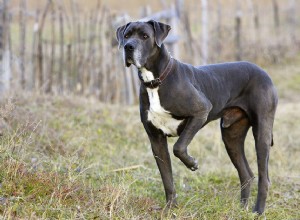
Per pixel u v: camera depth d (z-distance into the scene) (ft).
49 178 25.48
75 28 50.80
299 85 62.54
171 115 25.72
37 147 32.53
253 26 71.92
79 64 49.98
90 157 34.40
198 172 34.76
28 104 40.32
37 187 24.68
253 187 32.76
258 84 28.96
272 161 39.14
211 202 27.63
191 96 25.62
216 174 34.76
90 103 45.34
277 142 42.09
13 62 45.57
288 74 66.54
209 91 27.43
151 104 25.58
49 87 47.80
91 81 50.49
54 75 48.67
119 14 66.23
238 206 27.63
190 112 25.70
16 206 22.77
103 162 34.17
